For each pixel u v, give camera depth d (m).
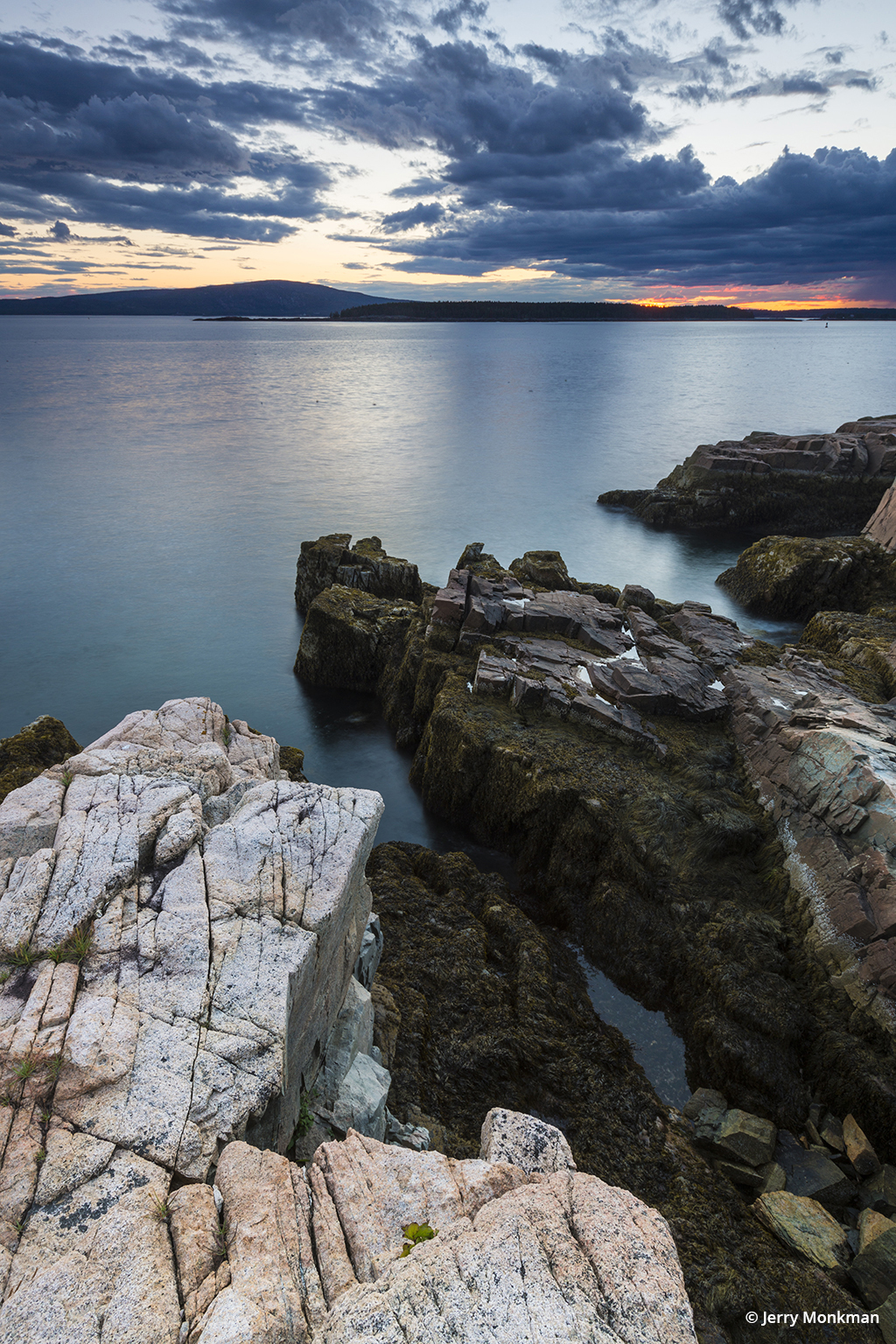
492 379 195.75
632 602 39.41
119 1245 6.99
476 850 26.17
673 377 194.50
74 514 70.69
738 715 27.53
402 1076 15.12
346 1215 7.56
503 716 28.23
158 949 10.07
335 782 31.00
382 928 19.62
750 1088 16.80
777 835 22.45
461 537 65.50
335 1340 6.27
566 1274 6.80
